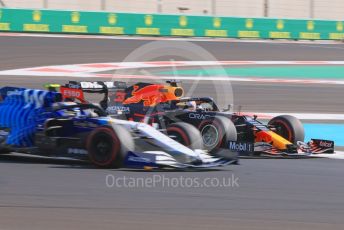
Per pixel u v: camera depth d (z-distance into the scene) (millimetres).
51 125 28344
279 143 32125
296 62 89062
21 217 18844
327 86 68875
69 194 21969
